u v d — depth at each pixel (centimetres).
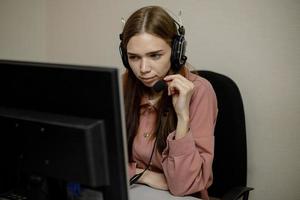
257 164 167
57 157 71
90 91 68
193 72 143
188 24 168
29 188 85
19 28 210
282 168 162
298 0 142
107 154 69
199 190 118
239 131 141
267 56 153
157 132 128
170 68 126
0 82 80
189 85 118
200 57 169
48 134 71
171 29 119
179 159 115
